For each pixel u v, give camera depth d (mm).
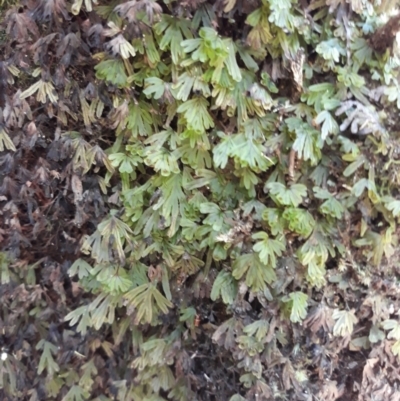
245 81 171
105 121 180
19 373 205
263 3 161
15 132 181
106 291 185
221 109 176
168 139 177
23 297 196
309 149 170
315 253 177
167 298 188
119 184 187
